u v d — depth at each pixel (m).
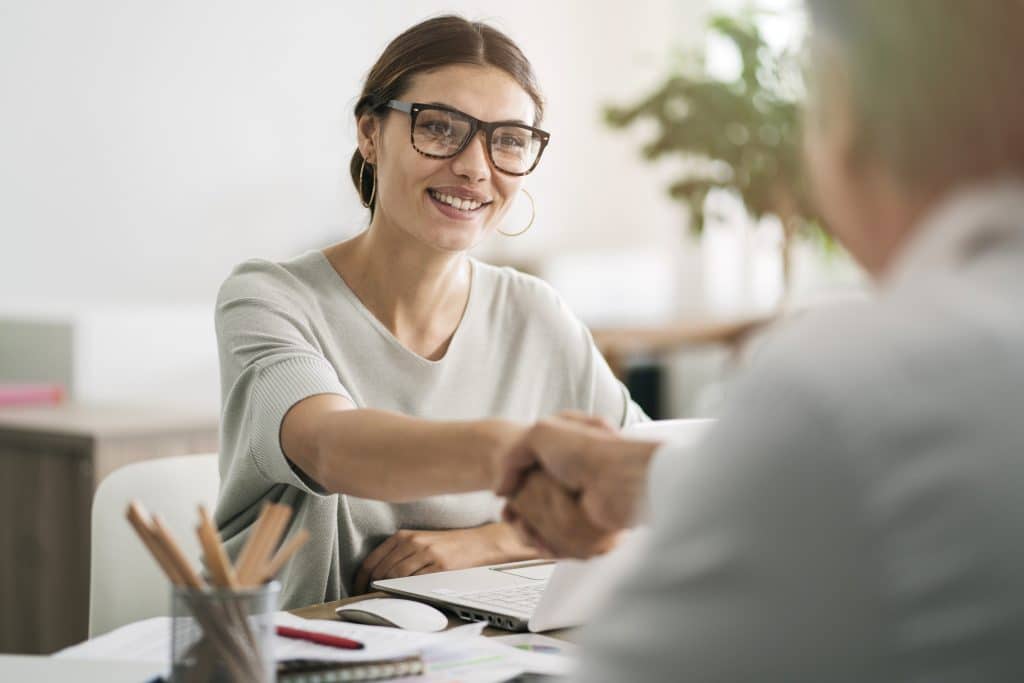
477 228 1.61
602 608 0.60
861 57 0.58
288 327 1.51
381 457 1.20
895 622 0.50
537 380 1.79
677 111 3.75
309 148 4.45
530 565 1.48
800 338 0.56
